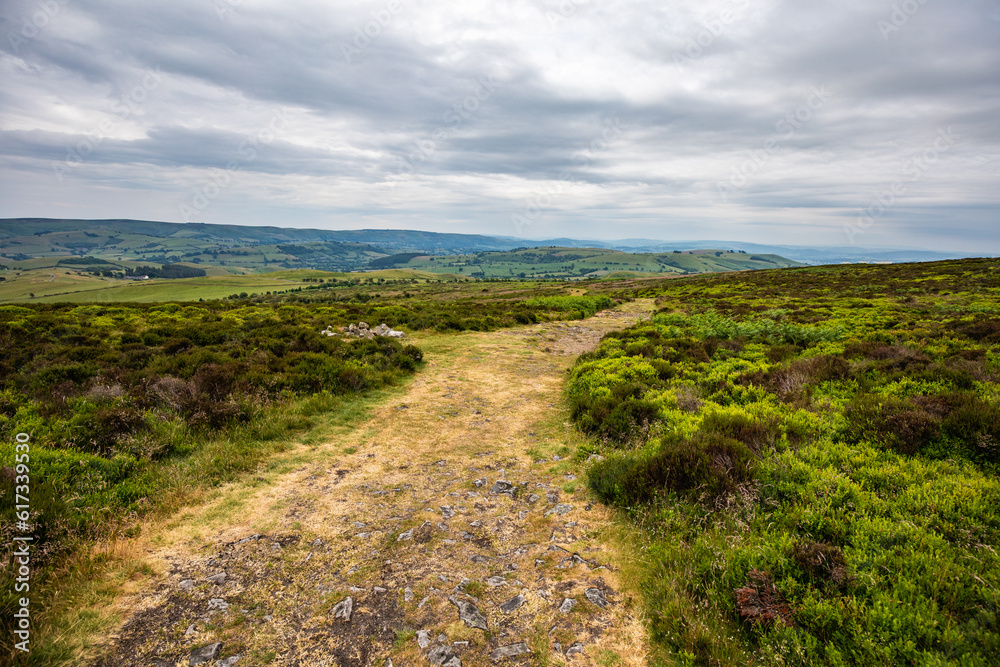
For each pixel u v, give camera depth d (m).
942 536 4.39
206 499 6.21
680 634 3.70
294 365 12.46
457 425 9.95
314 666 3.57
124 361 12.80
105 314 24.20
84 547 4.72
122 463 6.43
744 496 5.35
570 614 4.12
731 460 6.11
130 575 4.53
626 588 4.44
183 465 6.94
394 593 4.43
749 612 3.72
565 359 18.20
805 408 8.80
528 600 4.33
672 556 4.68
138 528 5.30
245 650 3.70
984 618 3.43
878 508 5.00
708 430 7.48
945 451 6.18
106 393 9.03
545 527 5.73
